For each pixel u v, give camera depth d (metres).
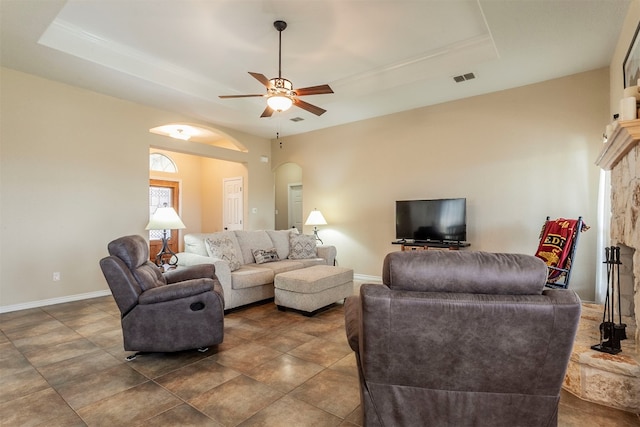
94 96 4.51
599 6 2.66
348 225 6.12
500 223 4.54
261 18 3.23
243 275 3.80
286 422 1.76
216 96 4.93
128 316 2.50
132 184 4.90
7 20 2.90
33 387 2.11
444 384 1.41
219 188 8.13
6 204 3.79
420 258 1.39
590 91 3.94
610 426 1.75
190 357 2.57
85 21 3.30
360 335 1.51
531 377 1.33
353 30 3.45
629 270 2.63
